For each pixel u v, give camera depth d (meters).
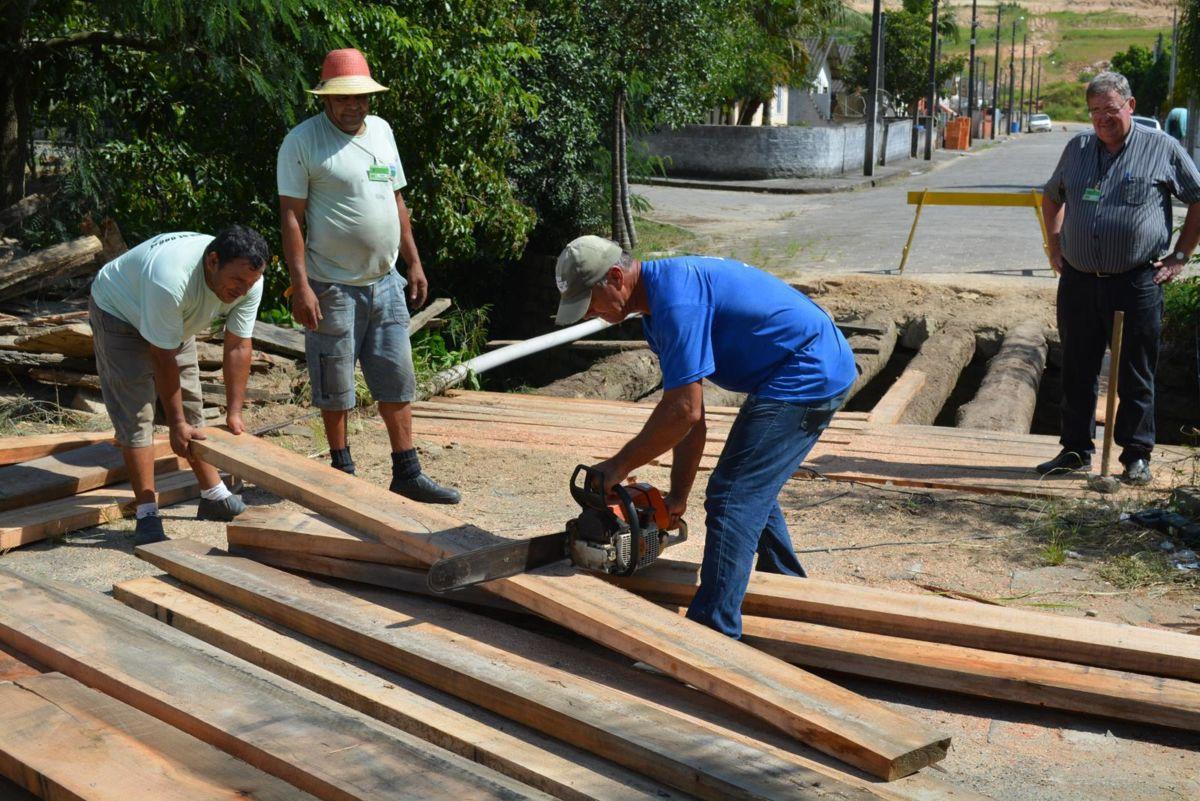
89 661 3.41
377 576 4.21
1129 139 5.72
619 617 3.49
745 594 3.96
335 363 5.42
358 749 2.88
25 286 8.16
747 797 2.78
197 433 4.94
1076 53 159.75
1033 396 9.30
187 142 12.11
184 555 4.43
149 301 4.59
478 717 3.40
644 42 17.39
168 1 9.39
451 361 9.92
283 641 3.79
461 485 6.19
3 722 3.02
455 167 12.66
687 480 3.87
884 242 17.42
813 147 32.06
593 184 17.83
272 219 12.45
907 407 8.70
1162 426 10.75
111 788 2.69
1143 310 5.81
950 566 4.84
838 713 3.08
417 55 11.48
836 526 5.43
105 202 11.68
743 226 20.75
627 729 3.09
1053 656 3.61
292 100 10.70
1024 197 13.53
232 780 2.74
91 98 11.62
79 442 6.34
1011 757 3.31
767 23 26.95
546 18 15.93
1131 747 3.37
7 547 4.99
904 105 55.97
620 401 9.50
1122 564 4.77
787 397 3.62
